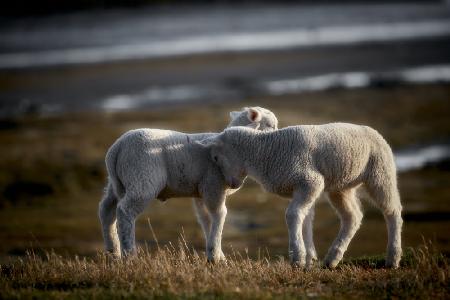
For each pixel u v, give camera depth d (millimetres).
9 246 31016
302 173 13727
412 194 41969
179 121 62969
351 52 109375
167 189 14516
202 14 166625
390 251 14062
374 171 14078
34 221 37688
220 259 14258
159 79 91438
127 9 170750
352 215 14445
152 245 31000
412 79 85188
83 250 30047
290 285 11789
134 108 72188
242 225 36406
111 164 14211
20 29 141875
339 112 67062
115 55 111500
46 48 119812
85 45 122438
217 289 11141
